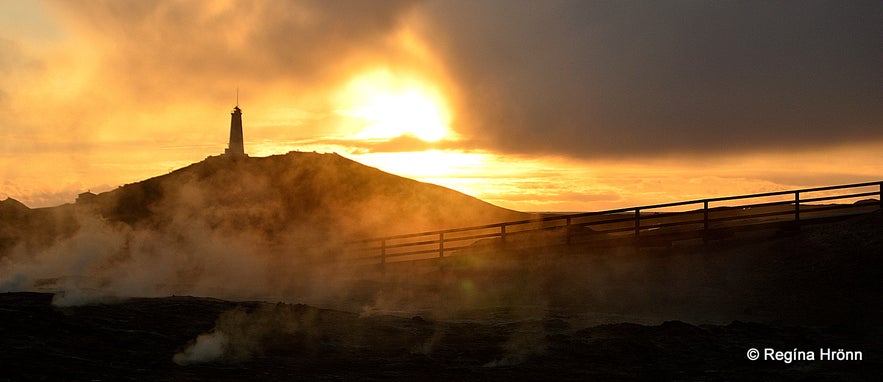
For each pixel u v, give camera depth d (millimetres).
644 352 16188
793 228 27906
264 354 15594
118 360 14109
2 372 12500
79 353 14266
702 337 17547
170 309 19438
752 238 28078
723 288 24234
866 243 24516
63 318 16594
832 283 22469
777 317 20688
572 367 15031
